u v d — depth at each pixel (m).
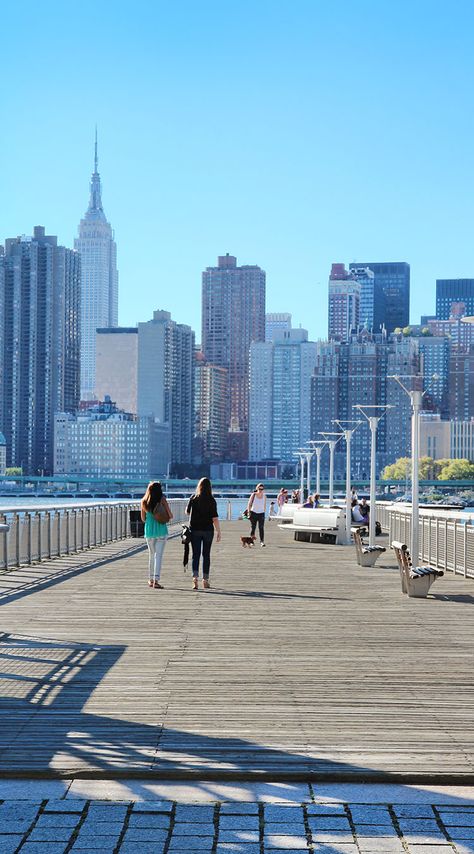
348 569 22.92
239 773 6.33
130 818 5.64
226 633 12.20
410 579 16.69
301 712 8.02
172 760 6.62
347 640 11.75
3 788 6.13
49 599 15.82
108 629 12.43
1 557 20.33
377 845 5.28
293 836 5.40
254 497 31.80
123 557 26.22
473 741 7.19
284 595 16.92
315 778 6.32
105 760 6.61
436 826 5.55
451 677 9.51
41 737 7.19
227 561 25.55
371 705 8.30
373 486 31.45
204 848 5.23
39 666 9.88
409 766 6.53
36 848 5.21
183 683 9.09
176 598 16.16
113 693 8.65
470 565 21.44
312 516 35.00
